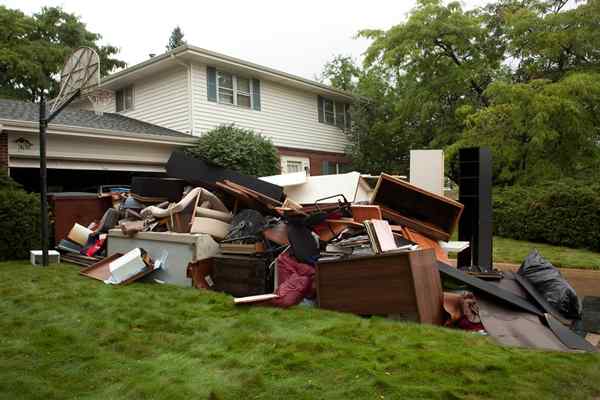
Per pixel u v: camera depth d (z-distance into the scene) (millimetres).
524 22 13281
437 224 6863
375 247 4906
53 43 26031
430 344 3814
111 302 5207
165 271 6500
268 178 8141
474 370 3266
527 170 13117
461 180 7191
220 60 13438
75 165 10625
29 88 24812
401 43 15391
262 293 5438
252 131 13406
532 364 3369
